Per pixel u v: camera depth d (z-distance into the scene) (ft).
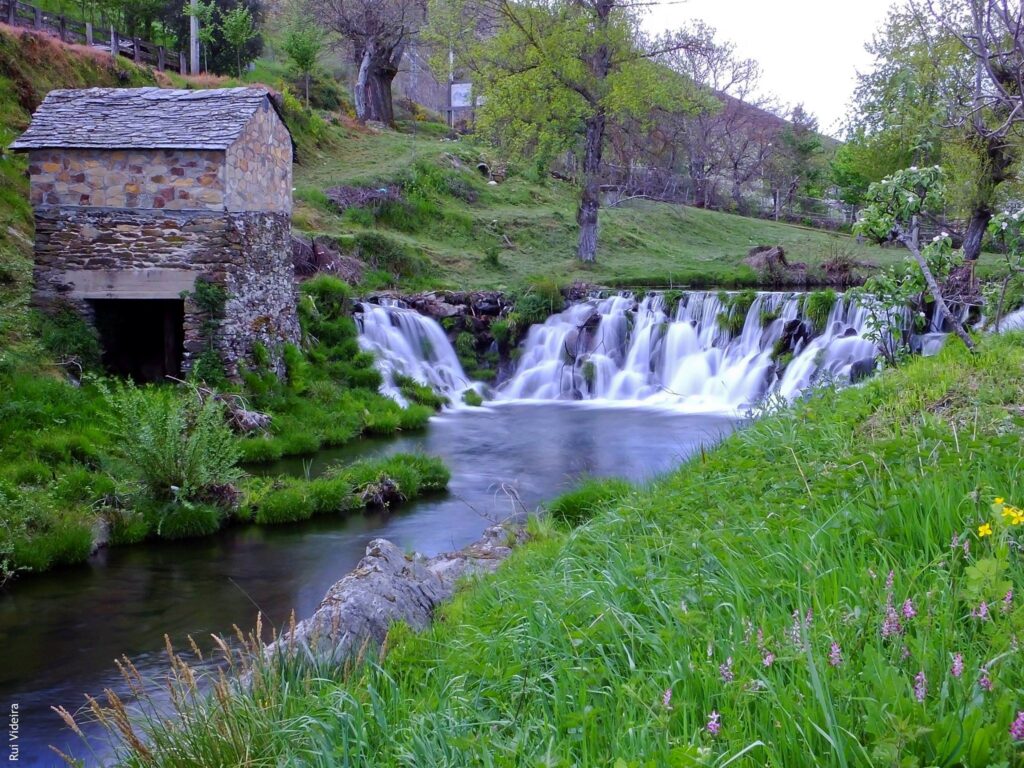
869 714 9.00
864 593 11.85
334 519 37.32
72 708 20.66
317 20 150.92
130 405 37.65
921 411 21.56
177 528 34.58
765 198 173.37
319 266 79.82
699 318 73.97
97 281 53.72
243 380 54.90
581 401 71.82
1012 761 8.34
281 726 14.11
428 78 229.04
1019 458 15.35
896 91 77.82
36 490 35.09
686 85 101.19
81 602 27.78
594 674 12.46
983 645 10.44
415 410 60.64
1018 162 61.46
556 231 112.37
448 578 24.26
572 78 94.02
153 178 53.36
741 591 13.35
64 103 57.36
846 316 65.67
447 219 107.96
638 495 25.75
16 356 47.73
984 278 56.03
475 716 12.49
